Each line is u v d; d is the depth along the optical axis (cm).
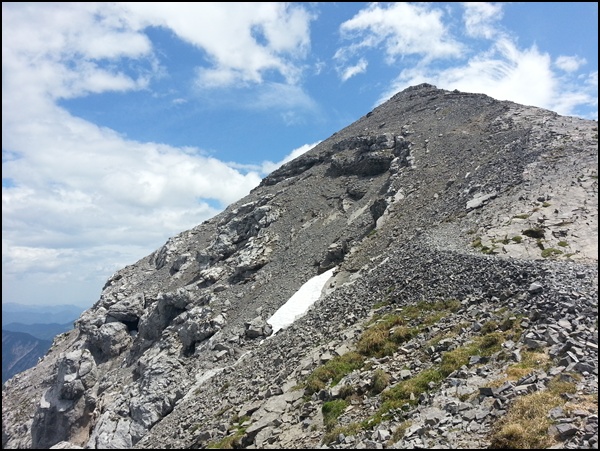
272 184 10412
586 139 4441
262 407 2403
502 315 2159
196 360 4866
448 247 3325
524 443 1282
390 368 2141
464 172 5500
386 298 3102
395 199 5972
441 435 1466
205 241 9288
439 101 10025
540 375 1575
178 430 3089
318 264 5775
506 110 7238
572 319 1858
